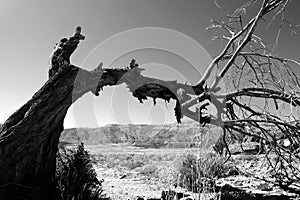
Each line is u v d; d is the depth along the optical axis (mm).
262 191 7293
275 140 6480
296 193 7180
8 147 5191
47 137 5887
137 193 8180
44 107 5523
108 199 7000
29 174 5551
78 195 5707
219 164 8711
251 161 10250
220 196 6676
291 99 6090
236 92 6461
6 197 5020
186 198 6598
